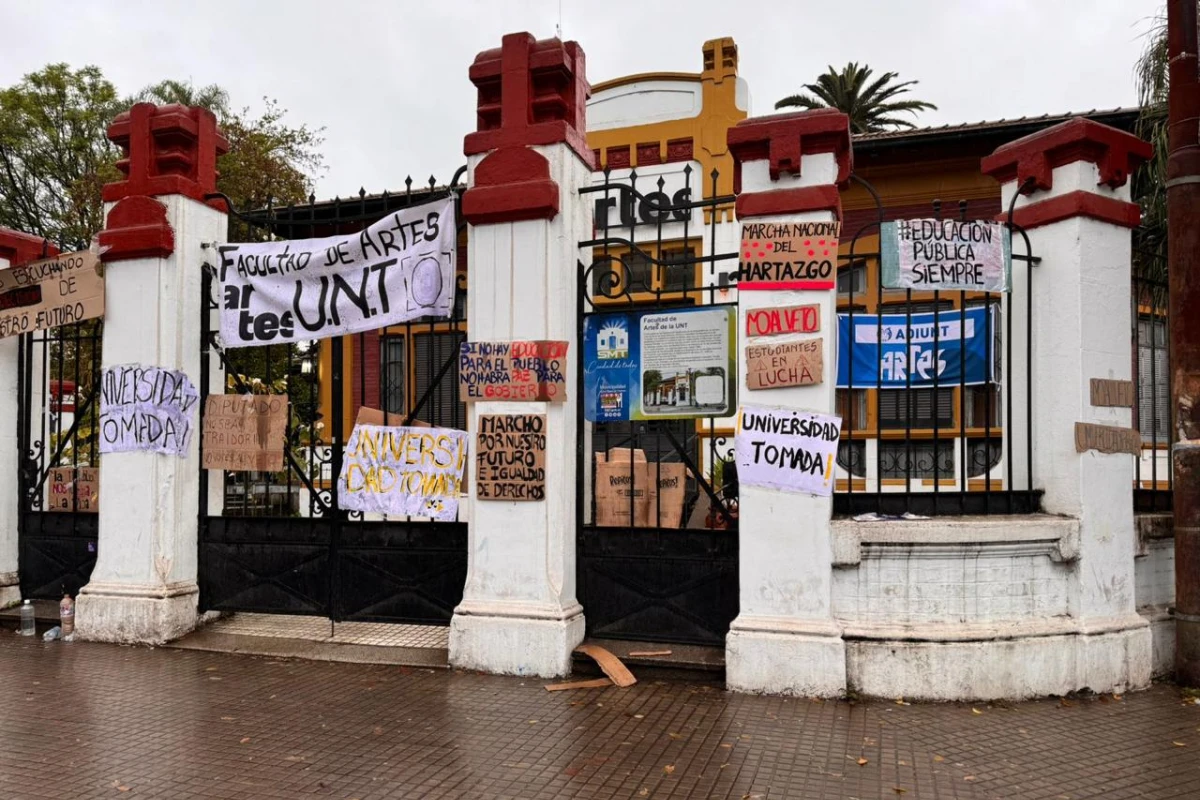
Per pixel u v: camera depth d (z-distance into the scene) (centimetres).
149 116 689
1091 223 556
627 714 487
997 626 522
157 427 670
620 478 649
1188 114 559
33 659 620
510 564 576
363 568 641
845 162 554
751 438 536
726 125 1209
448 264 607
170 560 670
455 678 562
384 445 633
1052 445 558
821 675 512
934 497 552
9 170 2281
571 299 592
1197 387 553
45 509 812
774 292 536
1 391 741
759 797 379
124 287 682
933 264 548
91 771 412
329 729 468
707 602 564
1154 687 549
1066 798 380
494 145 592
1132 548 560
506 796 380
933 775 403
